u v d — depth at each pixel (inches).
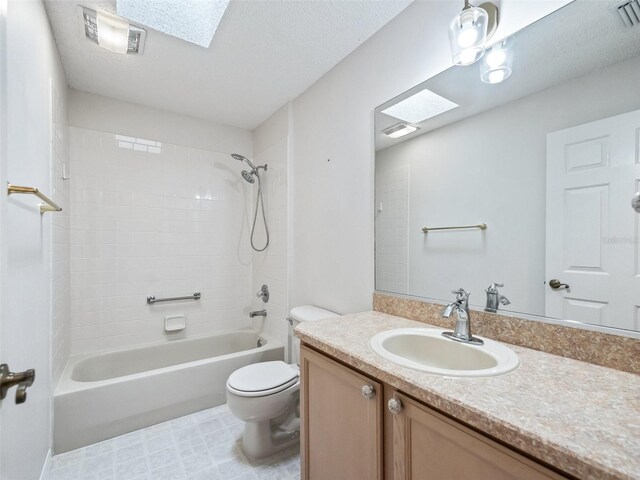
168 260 105.0
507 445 24.7
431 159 55.9
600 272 36.2
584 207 37.6
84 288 90.7
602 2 36.9
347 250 73.7
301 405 51.3
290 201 97.0
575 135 38.6
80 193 90.3
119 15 60.6
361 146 70.1
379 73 65.6
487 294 47.6
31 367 47.0
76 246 89.5
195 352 106.7
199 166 111.1
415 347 47.9
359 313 62.8
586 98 37.7
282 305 100.7
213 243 114.0
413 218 59.1
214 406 86.1
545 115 41.4
